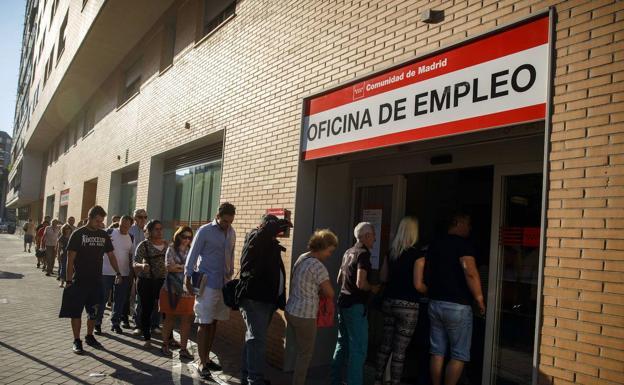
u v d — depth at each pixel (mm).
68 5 20031
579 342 3199
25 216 64312
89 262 6543
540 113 3648
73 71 18234
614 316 3039
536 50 3732
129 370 5703
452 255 4379
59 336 7273
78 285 6449
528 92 3756
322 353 6375
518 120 3807
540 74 3684
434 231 5852
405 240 4922
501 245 4770
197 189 10484
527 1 3852
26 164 41094
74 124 25766
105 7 12688
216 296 5734
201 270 5754
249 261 4992
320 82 6258
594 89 3303
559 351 3303
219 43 9320
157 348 6848
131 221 8016
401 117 4930
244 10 8469
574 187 3340
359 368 4754
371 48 5473
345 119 5738
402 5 5105
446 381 4328
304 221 6418
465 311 4312
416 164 5688
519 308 4574
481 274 5223
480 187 5422
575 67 3434
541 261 3473
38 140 34656
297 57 6801
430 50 4656
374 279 6152
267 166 7199
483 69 4137
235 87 8500
